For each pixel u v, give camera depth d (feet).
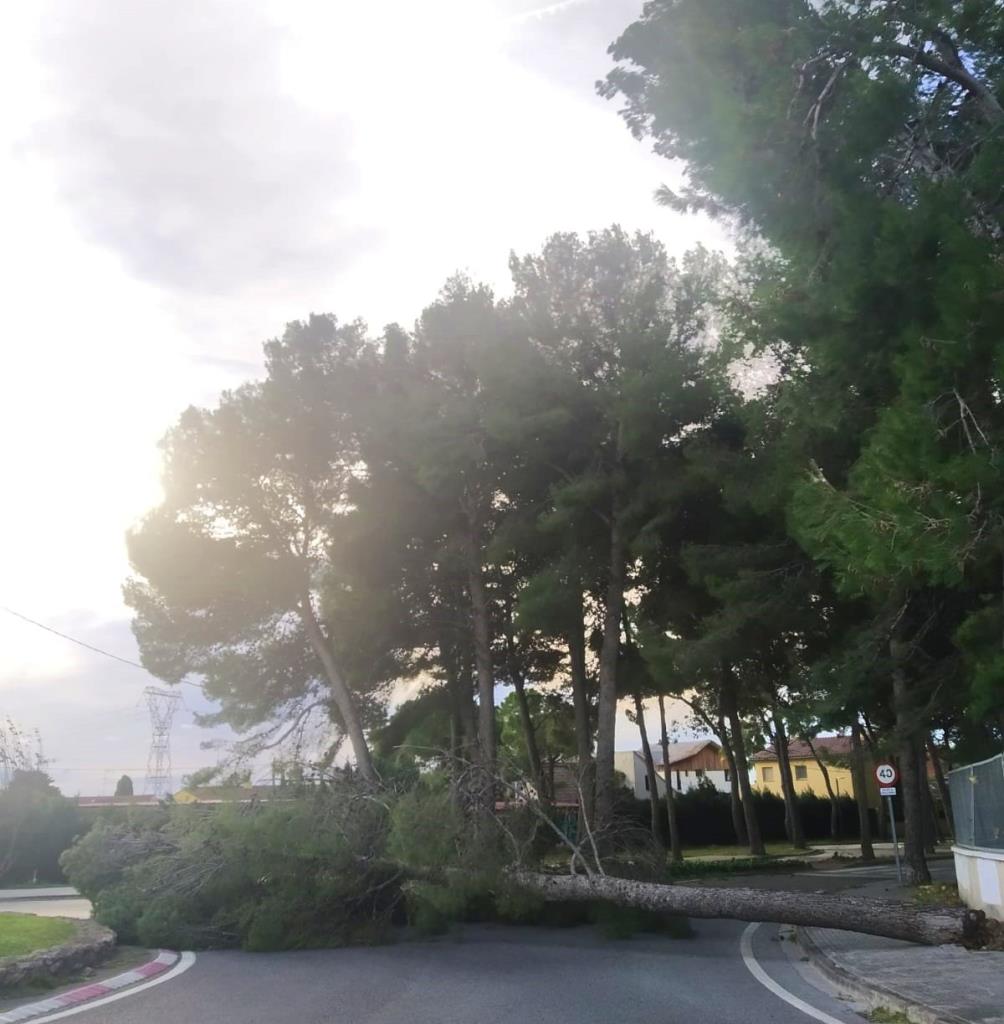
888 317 34.42
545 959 46.52
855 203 34.81
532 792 58.49
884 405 41.83
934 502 29.99
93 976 40.96
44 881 128.67
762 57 36.96
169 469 87.71
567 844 56.03
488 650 83.46
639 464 74.23
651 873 58.13
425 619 88.99
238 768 70.23
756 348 58.23
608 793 70.08
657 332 71.77
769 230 39.04
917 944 44.19
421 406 79.92
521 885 53.52
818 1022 30.50
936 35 34.71
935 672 63.46
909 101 33.88
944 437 30.78
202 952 51.21
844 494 35.73
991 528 31.19
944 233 30.60
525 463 78.59
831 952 43.57
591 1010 32.81
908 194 36.83
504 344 75.05
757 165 36.99
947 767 142.51
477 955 48.24
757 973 41.34
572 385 73.41
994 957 39.14
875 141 34.50
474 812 55.36
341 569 85.56
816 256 37.68
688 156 41.27
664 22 41.88
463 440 76.95
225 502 88.53
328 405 86.84
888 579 36.81
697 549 68.59
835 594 66.33
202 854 53.78
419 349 85.15
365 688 93.76
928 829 130.62
